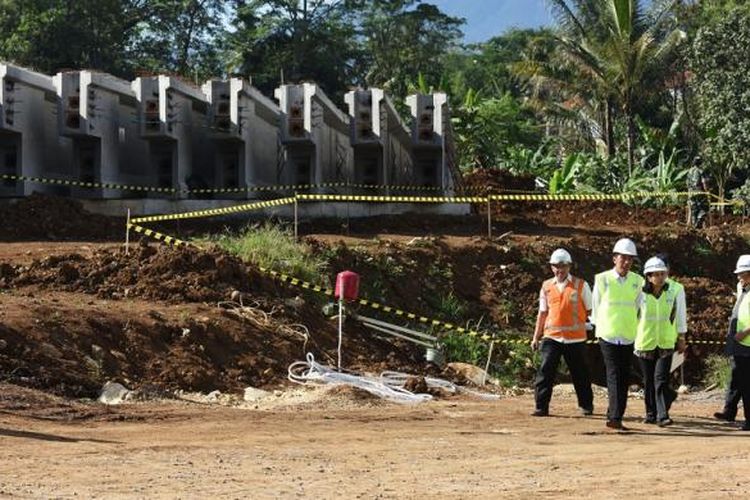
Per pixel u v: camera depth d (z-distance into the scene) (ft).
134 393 44.88
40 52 190.80
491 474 31.17
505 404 51.93
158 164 84.28
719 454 36.58
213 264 58.34
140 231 65.77
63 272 57.06
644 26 147.23
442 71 250.78
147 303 54.70
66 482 28.02
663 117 179.32
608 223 94.48
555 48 156.25
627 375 44.98
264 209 81.05
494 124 162.81
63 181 82.43
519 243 76.43
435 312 66.95
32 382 43.39
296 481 29.19
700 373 70.90
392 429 41.27
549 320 48.70
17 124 78.69
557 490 28.55
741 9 124.36
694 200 102.89
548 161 149.28
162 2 222.89
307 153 85.46
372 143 86.84
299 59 226.79
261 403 47.14
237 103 83.41
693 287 77.56
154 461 31.71
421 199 79.66
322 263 65.05
